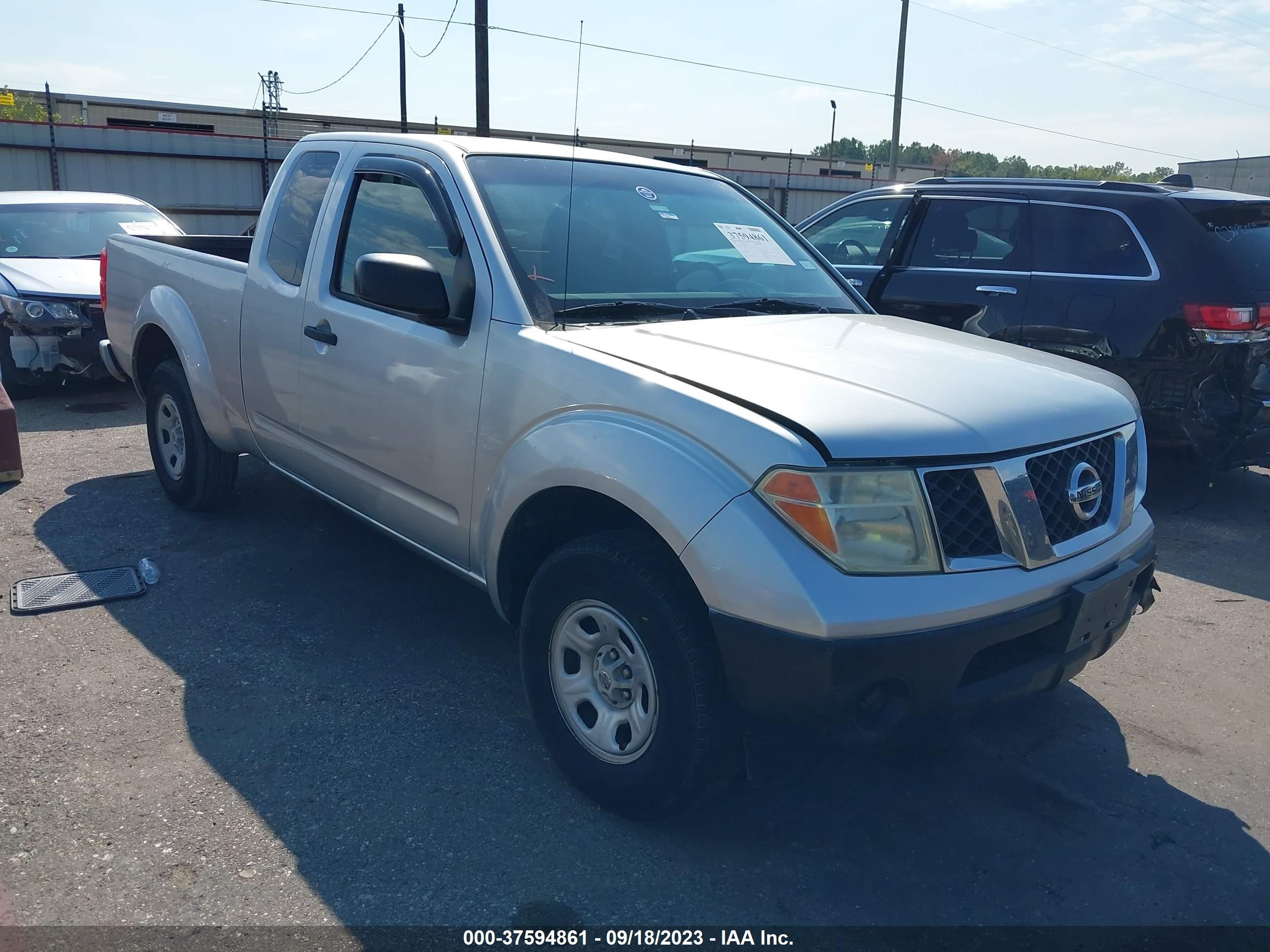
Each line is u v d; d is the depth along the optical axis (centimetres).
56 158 2161
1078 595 267
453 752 326
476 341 324
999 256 645
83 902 252
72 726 333
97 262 891
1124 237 591
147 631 405
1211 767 335
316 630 412
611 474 269
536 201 357
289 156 452
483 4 1859
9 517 536
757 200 451
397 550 503
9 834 276
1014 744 347
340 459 398
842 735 244
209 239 643
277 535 519
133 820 285
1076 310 602
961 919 258
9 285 805
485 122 1909
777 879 271
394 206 377
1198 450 573
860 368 288
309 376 402
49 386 895
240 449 488
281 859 271
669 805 278
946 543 251
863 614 236
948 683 248
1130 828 300
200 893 257
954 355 314
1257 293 553
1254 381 562
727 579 244
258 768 313
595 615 287
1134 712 372
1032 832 297
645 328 321
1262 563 536
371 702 356
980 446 256
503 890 262
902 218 702
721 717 261
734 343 308
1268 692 390
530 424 302
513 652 400
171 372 517
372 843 279
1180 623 456
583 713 302
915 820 301
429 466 345
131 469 636
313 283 403
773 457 245
